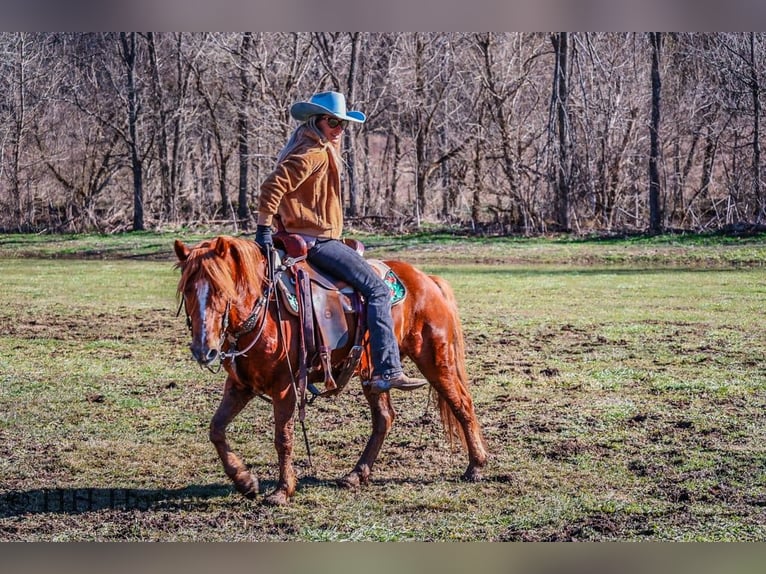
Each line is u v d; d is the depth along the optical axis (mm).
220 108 40312
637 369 10891
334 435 8125
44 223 38844
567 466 7195
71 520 6125
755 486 6715
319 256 6266
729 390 9727
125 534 5902
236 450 7707
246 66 36062
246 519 6133
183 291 5590
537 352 12094
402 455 7531
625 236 32062
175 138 38500
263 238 6012
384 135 43281
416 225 35219
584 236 32562
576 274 23031
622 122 34562
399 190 42094
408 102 36281
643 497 6520
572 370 10883
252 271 5785
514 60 35938
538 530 5965
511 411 8945
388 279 6566
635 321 14727
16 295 18578
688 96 35406
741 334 13336
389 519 6152
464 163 36469
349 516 6191
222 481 6902
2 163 38531
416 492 6637
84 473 7090
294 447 7773
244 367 6047
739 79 32906
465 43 36219
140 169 37812
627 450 7605
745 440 7863
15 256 30422
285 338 6012
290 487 6375
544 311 16000
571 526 6020
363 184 40094
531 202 34750
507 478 6898
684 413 8781
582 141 35375
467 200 37156
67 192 39156
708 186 34750
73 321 14992
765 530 5941
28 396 9609
